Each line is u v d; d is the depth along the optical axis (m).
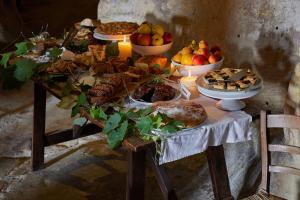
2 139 3.24
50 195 2.67
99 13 3.59
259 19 2.51
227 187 2.12
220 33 2.74
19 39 5.12
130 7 3.34
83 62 2.42
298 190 2.27
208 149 2.06
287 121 1.78
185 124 1.75
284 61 2.44
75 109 1.97
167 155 1.73
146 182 2.73
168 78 2.24
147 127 1.71
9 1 5.33
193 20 2.90
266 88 2.53
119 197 2.64
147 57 2.43
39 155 2.87
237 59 2.68
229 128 1.84
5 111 3.63
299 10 2.33
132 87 2.12
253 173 2.50
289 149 1.80
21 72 2.32
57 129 3.35
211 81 1.93
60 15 6.51
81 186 2.74
